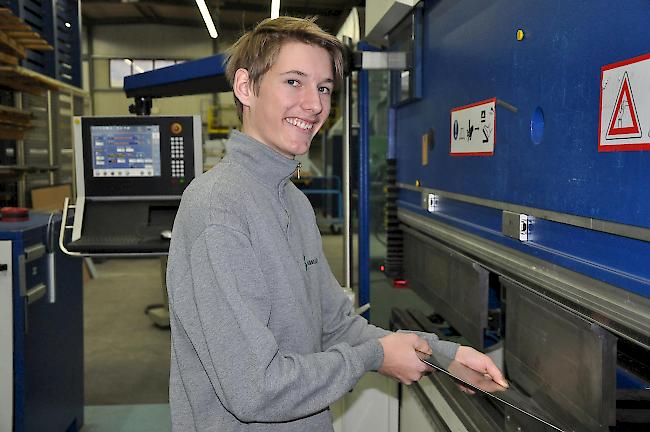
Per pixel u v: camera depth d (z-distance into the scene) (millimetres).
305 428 1041
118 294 5617
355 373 956
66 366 2676
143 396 3297
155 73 2459
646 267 767
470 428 1182
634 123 771
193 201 947
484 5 1261
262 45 990
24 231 2193
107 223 2240
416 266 1888
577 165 910
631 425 919
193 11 11016
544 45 1007
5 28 3342
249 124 1052
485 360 1087
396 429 1940
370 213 2139
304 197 1210
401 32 1882
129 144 2291
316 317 1130
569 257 943
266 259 956
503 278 1210
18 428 2217
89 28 11594
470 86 1345
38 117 4906
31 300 2246
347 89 1896
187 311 950
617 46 805
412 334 1098
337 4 3908
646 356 1001
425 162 1708
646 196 750
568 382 961
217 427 995
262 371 865
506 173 1163
